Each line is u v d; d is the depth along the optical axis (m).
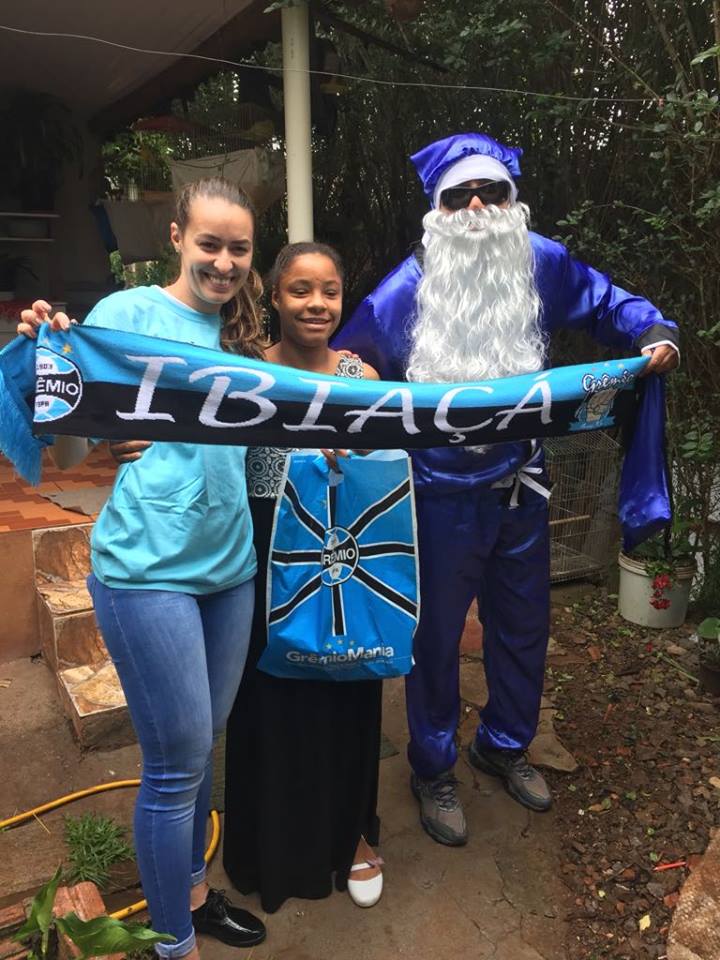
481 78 4.37
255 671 1.93
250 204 1.54
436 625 2.24
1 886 2.09
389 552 1.89
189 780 1.62
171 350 1.54
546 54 3.42
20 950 1.75
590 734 2.88
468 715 2.99
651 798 2.53
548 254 2.18
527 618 2.37
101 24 4.76
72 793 2.46
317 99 4.70
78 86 5.96
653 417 2.14
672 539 3.62
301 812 2.02
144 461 1.54
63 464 1.64
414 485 2.16
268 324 2.63
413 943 1.99
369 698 2.01
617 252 3.33
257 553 1.91
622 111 3.72
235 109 5.63
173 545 1.53
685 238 3.25
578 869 2.24
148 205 5.83
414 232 5.74
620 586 3.82
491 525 2.21
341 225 6.20
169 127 5.36
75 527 3.14
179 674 1.54
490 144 2.11
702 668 3.14
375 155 5.75
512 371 2.08
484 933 2.02
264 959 1.92
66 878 2.12
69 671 2.87
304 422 1.71
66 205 6.62
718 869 1.86
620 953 1.97
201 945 1.96
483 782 2.62
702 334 3.08
